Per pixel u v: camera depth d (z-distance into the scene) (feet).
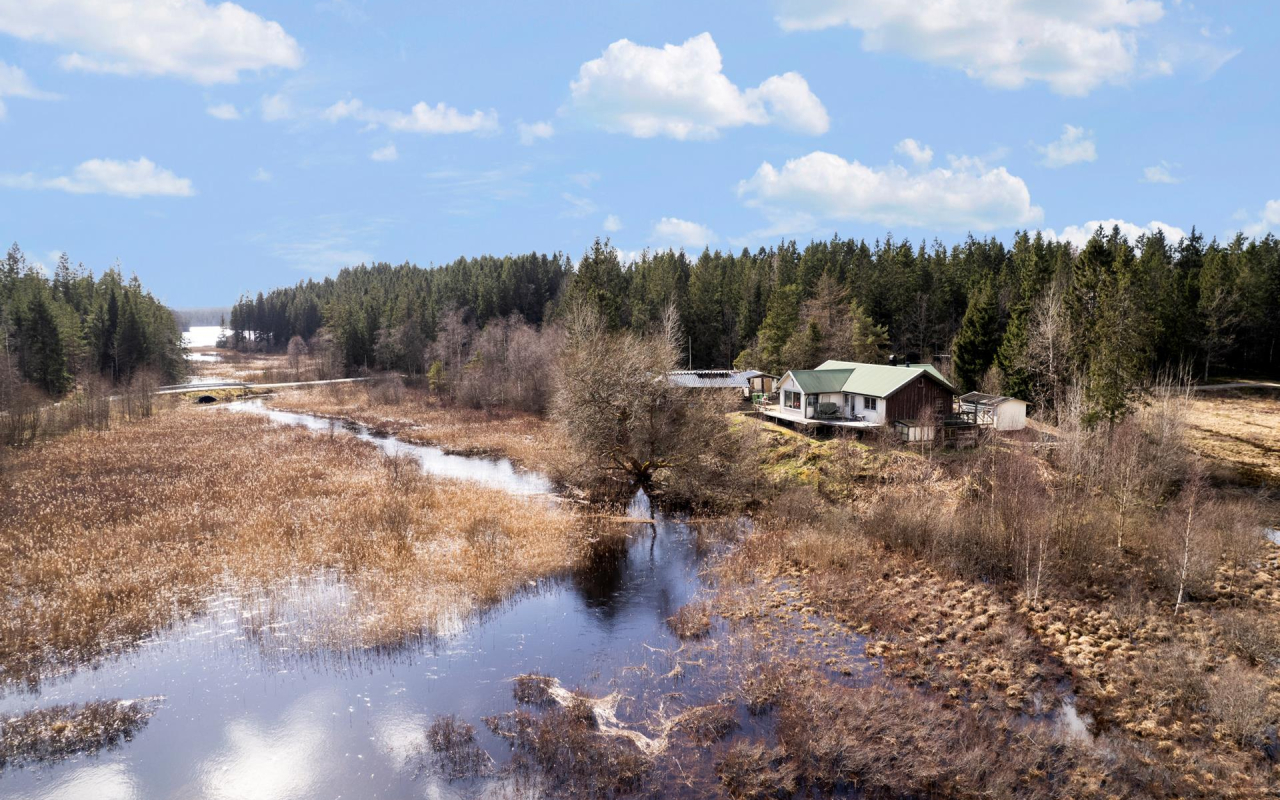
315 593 98.12
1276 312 255.29
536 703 72.18
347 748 64.69
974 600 96.02
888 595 98.27
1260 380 249.96
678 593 102.17
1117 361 152.66
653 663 80.94
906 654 82.69
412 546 115.75
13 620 86.89
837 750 63.36
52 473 158.92
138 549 109.81
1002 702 72.38
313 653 82.07
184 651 82.17
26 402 213.46
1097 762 62.13
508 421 251.60
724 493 150.51
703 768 61.98
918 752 63.31
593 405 156.66
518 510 137.08
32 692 73.20
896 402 160.56
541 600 99.35
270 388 366.43
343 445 201.98
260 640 84.74
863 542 117.08
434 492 146.92
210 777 60.39
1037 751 63.31
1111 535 111.34
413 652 83.15
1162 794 58.23
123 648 82.58
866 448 157.28
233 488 146.51
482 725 68.33
